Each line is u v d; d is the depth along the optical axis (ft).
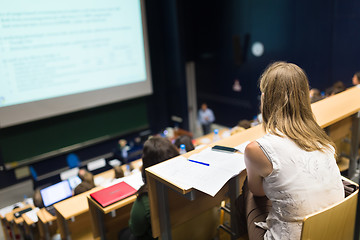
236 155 4.41
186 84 23.65
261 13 20.30
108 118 21.68
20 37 17.03
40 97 18.26
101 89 20.48
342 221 3.58
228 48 22.86
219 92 24.61
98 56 19.98
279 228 3.47
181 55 22.86
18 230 11.99
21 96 17.63
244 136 5.20
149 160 5.01
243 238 4.49
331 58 17.89
